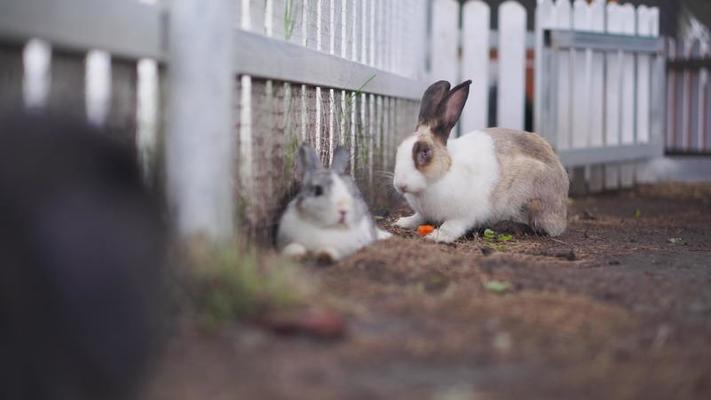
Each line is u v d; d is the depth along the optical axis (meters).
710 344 1.62
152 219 1.28
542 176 2.53
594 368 1.48
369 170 2.86
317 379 1.39
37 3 1.51
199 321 1.59
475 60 3.56
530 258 2.24
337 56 2.56
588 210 3.26
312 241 2.08
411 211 2.90
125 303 1.17
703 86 4.36
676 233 2.74
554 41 3.50
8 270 1.13
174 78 1.90
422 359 1.50
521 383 1.41
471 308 1.79
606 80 3.79
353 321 1.68
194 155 1.90
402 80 3.16
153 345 1.26
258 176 2.15
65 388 1.15
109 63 1.78
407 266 2.02
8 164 1.17
